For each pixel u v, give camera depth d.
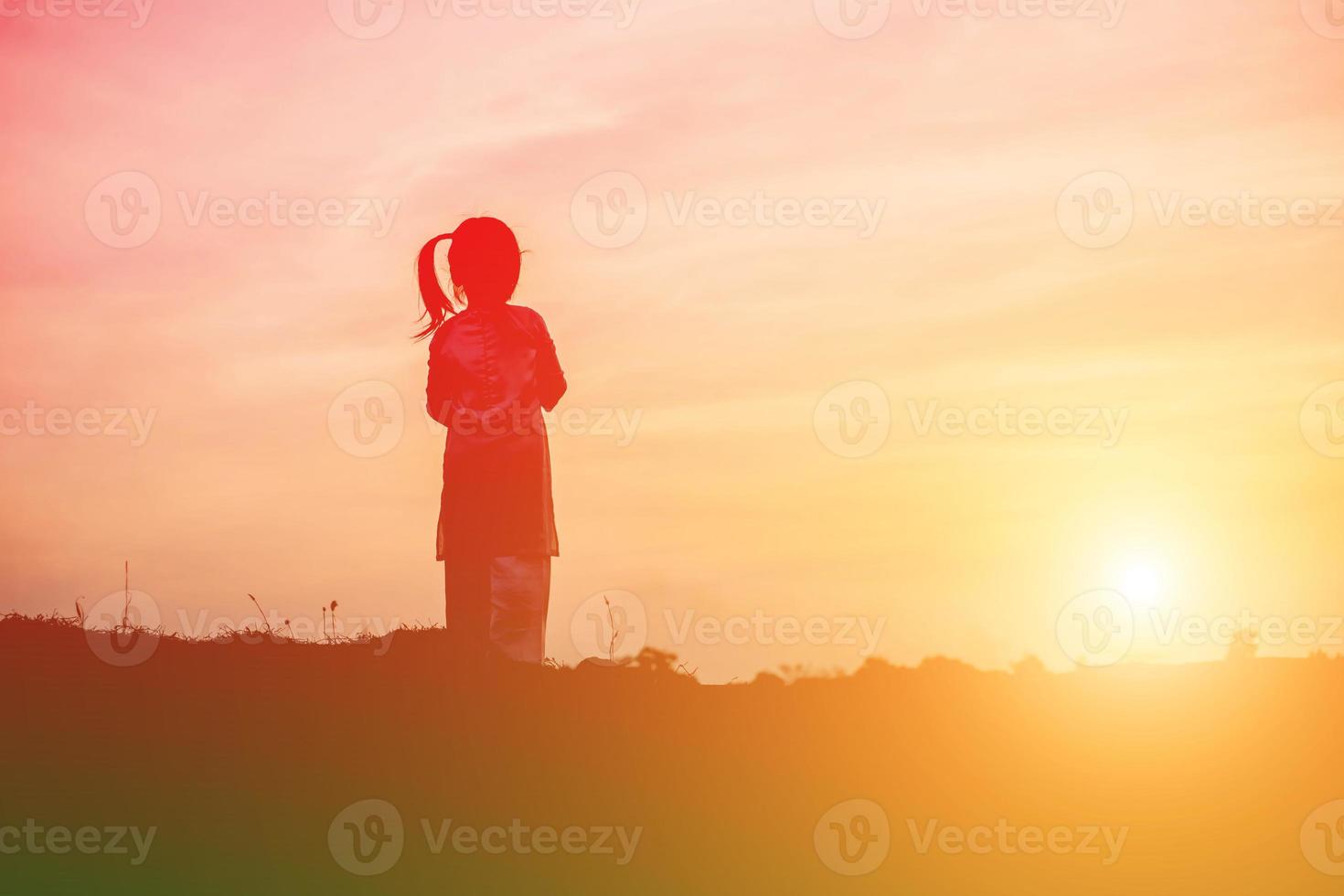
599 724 12.56
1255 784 12.20
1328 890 10.12
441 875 9.95
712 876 10.19
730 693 13.80
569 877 9.96
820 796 11.58
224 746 11.73
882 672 14.93
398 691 12.73
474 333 13.23
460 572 13.29
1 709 12.03
